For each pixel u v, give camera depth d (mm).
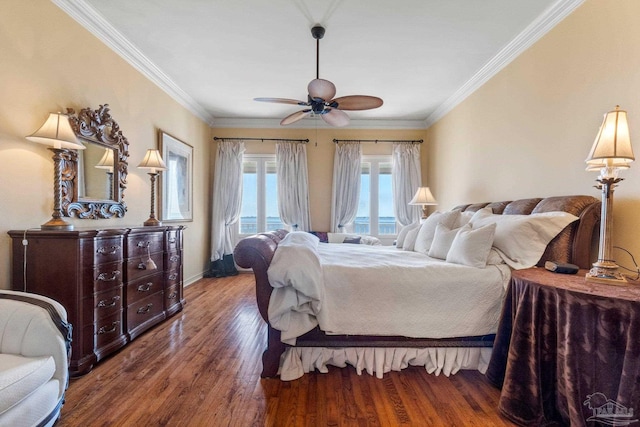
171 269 3086
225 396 1704
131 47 2895
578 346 1324
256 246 1907
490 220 2396
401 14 2408
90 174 2465
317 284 1811
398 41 2801
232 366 2045
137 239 2518
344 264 2111
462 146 3996
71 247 1884
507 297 1760
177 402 1643
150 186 3371
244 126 5262
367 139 5336
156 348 2314
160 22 2527
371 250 3133
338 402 1661
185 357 2170
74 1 2240
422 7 2322
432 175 5078
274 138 5297
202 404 1629
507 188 3016
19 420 1111
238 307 3350
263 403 1645
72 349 1883
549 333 1460
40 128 1878
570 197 2109
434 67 3307
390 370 1994
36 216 2039
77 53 2365
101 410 1566
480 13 2391
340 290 1937
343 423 1495
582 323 1317
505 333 1763
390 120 5258
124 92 2947
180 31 2656
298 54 3045
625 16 1816
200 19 2486
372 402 1665
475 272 1964
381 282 1940
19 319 1325
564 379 1362
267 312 1874
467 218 2826
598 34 1996
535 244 2016
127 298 2383
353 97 2623
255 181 5320
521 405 1486
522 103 2783
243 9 2354
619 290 1340
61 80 2223
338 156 5227
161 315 2875
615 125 1512
